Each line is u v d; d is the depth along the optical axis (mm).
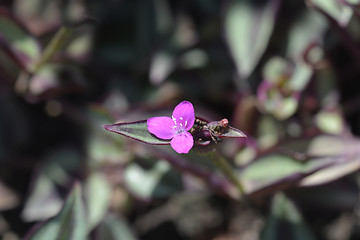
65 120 469
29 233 381
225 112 477
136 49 467
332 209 434
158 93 464
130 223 466
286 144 425
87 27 465
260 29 438
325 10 416
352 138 417
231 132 353
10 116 466
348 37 425
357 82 470
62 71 456
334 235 456
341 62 467
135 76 469
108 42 475
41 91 448
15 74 454
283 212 422
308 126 450
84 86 459
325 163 402
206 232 469
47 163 452
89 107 441
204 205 474
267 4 441
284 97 444
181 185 433
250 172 420
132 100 463
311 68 445
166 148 413
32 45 443
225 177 418
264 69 463
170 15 469
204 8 471
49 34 456
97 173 449
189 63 472
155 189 434
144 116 442
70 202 383
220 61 471
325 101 453
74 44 465
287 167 415
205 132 354
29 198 442
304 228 420
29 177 469
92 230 427
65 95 469
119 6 472
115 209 450
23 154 463
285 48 463
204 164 417
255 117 447
